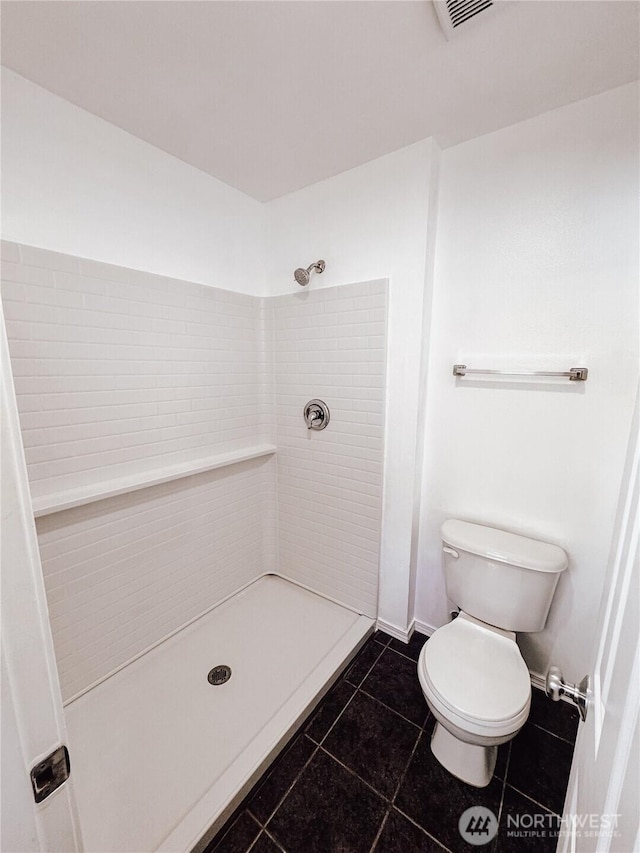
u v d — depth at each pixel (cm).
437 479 165
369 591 186
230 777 114
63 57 101
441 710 108
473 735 104
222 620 186
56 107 117
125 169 137
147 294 147
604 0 84
